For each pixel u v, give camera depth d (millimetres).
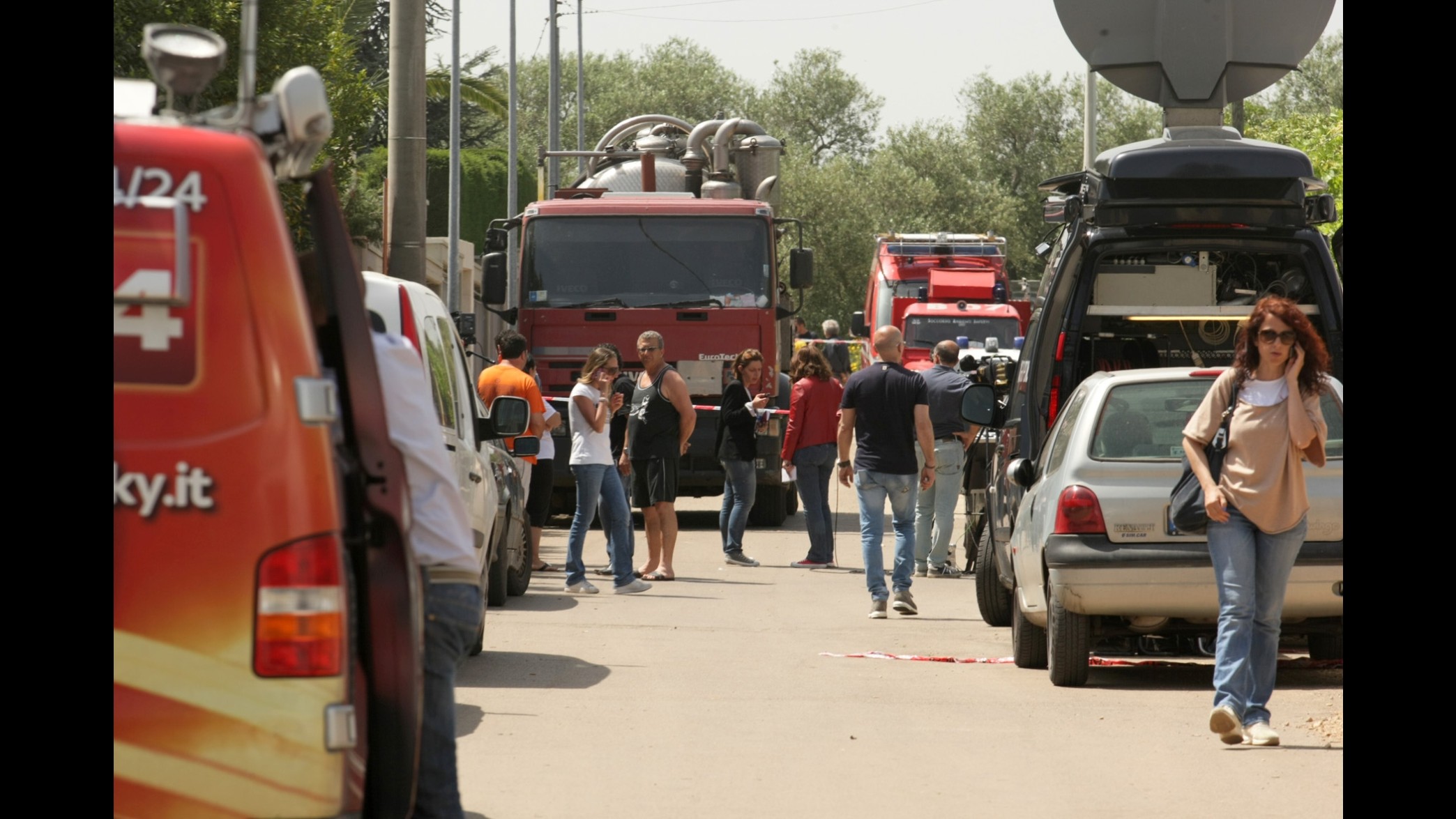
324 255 13000
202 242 11398
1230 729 22750
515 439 39938
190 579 11305
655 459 46406
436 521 14828
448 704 14844
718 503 81500
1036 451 34312
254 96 12023
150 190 11375
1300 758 22422
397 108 53969
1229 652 22891
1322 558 26406
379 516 12430
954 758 22609
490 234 62719
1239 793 20484
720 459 51531
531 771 21594
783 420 65125
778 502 66188
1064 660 28312
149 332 11352
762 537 61688
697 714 26000
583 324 61906
